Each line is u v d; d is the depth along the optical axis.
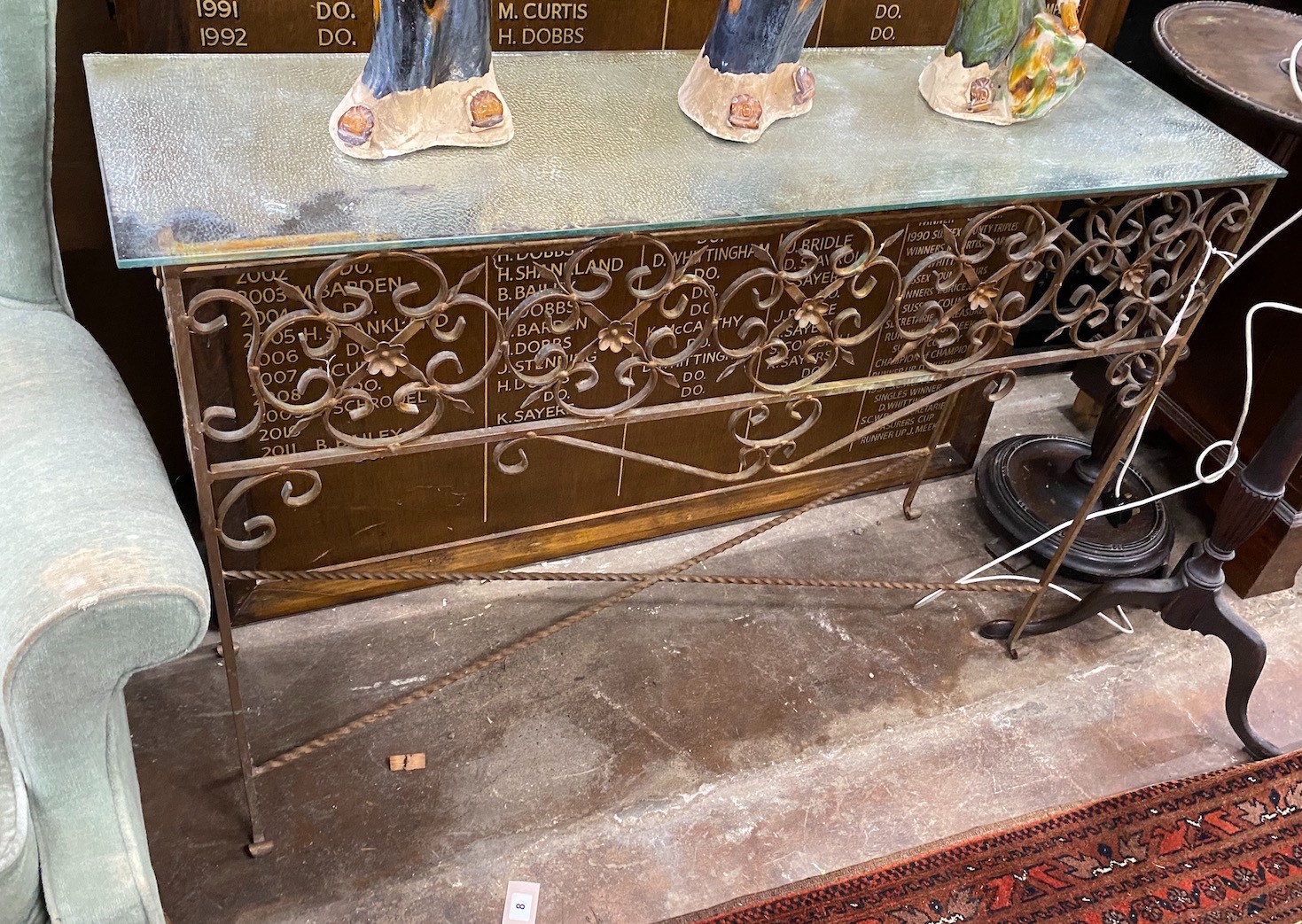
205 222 0.88
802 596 1.79
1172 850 1.47
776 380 1.72
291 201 0.92
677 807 1.45
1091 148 1.24
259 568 1.54
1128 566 1.81
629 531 1.82
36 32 1.01
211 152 0.97
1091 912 1.38
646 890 1.35
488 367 1.06
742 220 1.01
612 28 1.33
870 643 1.72
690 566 1.64
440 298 0.98
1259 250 1.80
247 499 1.44
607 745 1.51
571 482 1.69
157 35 1.14
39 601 0.81
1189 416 2.01
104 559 0.84
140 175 0.93
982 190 1.11
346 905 1.29
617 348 1.10
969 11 1.20
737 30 1.09
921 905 1.36
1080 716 1.65
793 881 1.38
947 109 1.25
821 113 1.22
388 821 1.38
